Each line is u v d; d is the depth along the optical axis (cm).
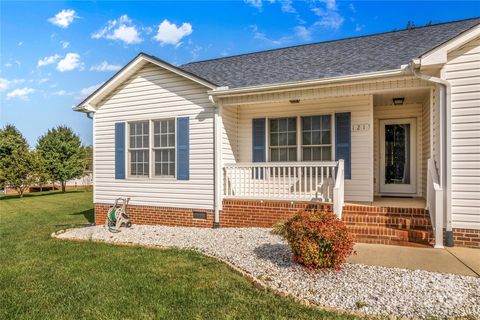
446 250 618
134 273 541
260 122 1002
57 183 3459
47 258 646
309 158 955
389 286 444
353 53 958
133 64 988
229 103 909
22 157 2517
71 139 3091
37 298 452
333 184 799
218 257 614
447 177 650
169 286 479
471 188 638
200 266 568
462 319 354
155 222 996
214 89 887
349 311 381
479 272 494
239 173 910
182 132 959
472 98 637
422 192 969
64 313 405
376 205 806
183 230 888
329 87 805
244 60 1211
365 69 774
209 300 427
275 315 380
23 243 795
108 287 484
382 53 886
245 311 393
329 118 932
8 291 479
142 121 1023
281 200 842
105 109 1077
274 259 572
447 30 969
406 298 407
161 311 400
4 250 725
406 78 728
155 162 1012
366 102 887
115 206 950
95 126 1095
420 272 494
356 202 878
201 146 934
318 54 1043
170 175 991
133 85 1029
